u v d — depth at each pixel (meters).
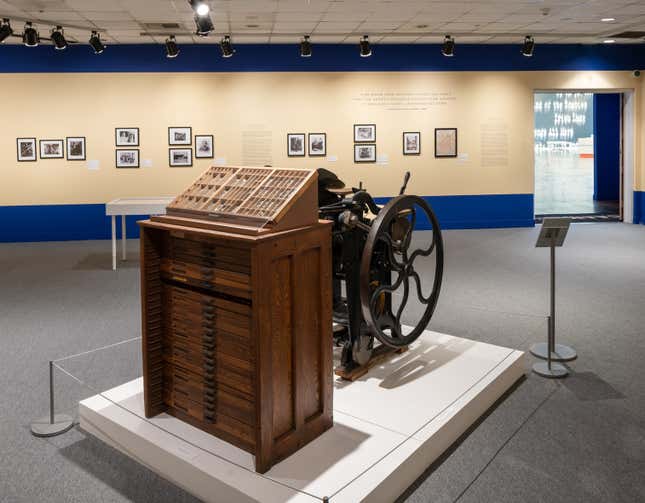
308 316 3.04
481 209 12.43
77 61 11.17
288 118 11.77
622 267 8.27
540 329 5.49
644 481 3.03
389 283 4.28
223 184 3.26
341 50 11.76
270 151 11.79
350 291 3.90
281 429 2.95
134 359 4.86
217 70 11.52
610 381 4.29
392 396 3.68
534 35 11.21
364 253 3.71
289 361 2.96
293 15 9.24
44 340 5.42
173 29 10.00
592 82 12.45
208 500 2.87
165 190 11.62
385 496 2.79
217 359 3.08
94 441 3.49
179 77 11.44
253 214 2.88
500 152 12.36
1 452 3.37
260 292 2.70
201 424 3.24
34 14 8.91
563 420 3.70
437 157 12.21
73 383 4.37
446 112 12.14
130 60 11.29
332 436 3.18
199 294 3.11
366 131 11.98
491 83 12.19
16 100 11.13
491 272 8.11
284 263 2.87
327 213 4.08
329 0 8.38
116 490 3.00
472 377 3.96
